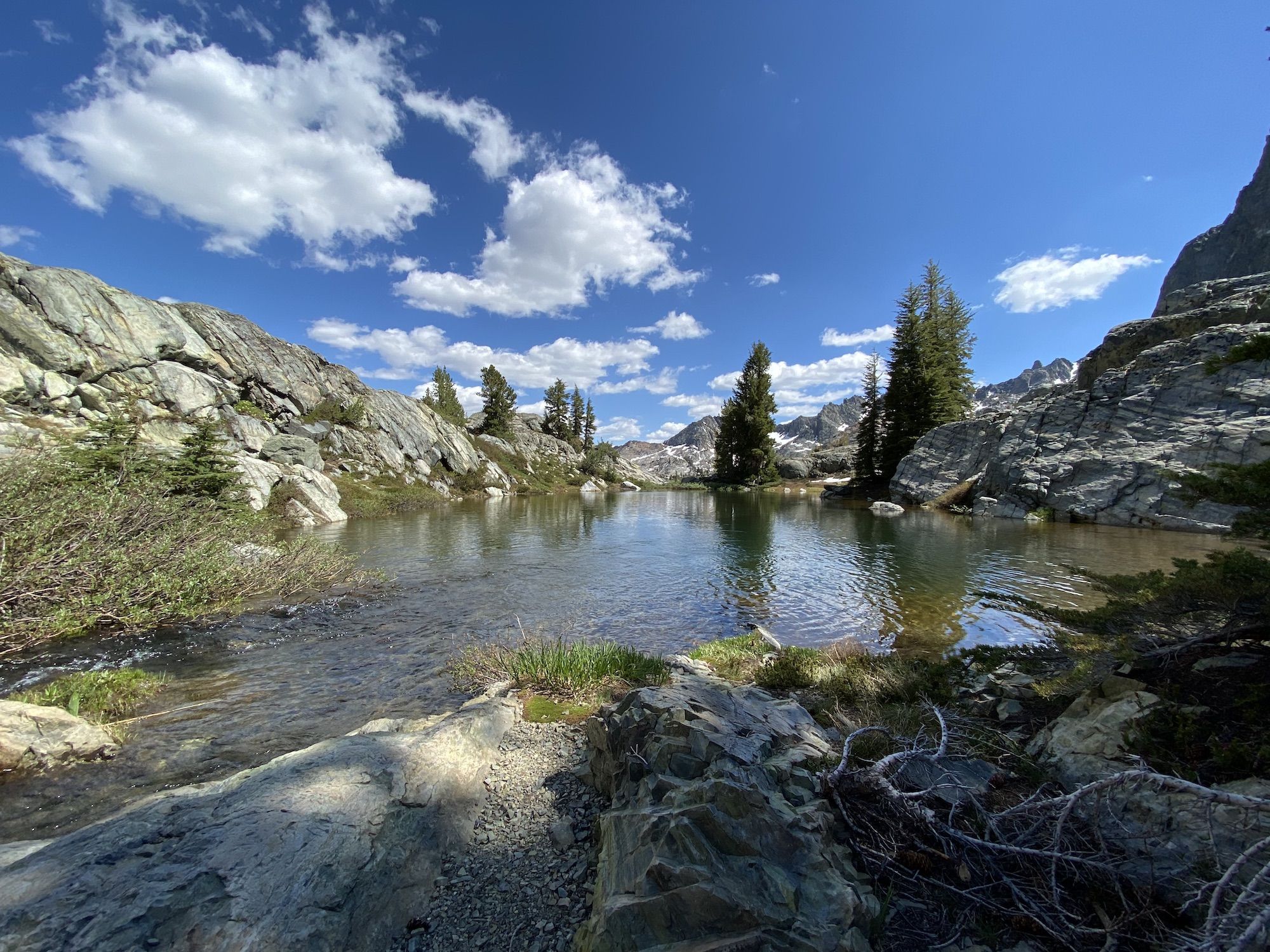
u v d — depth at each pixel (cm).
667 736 442
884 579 1720
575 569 1920
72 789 544
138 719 720
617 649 955
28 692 721
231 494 2050
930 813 358
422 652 1034
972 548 2217
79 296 3119
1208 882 260
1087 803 353
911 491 4525
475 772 523
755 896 294
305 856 348
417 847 401
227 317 4425
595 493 7588
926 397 5184
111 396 2988
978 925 307
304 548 1761
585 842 425
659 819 344
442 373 9025
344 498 3653
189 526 1354
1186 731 352
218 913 300
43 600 959
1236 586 407
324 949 307
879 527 3075
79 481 1304
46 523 998
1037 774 421
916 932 304
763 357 7475
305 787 417
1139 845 317
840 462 8094
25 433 2031
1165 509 2711
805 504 5025
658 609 1406
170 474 1817
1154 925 276
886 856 344
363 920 333
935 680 720
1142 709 405
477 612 1348
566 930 337
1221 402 2800
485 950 327
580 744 607
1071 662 580
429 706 783
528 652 922
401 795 436
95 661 923
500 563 2023
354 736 538
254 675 898
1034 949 288
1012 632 1175
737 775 372
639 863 328
